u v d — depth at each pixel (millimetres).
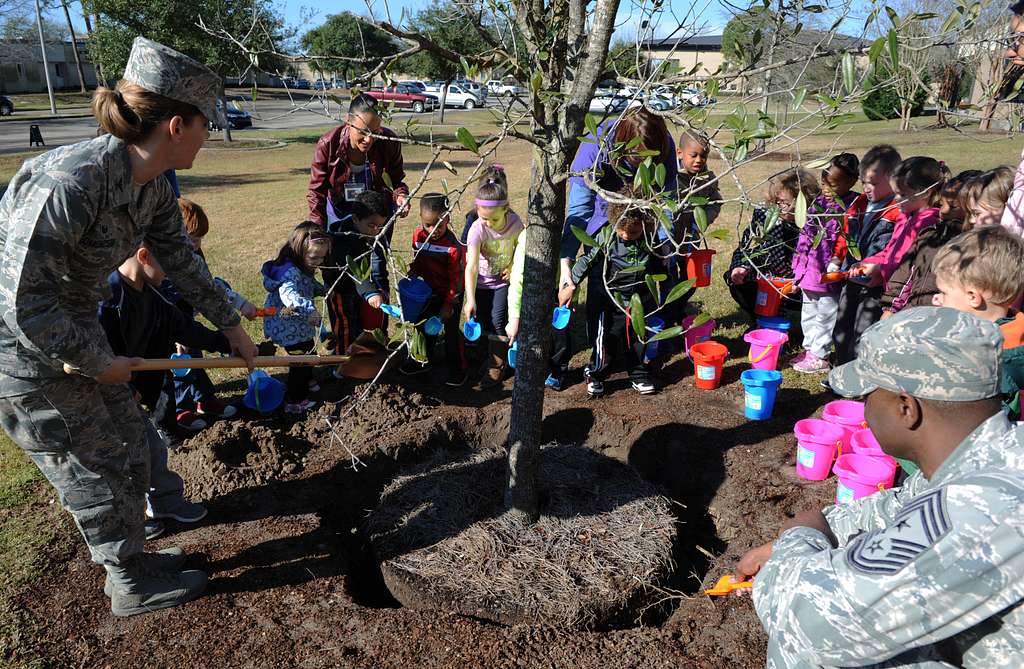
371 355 3367
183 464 3975
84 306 2596
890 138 18531
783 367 5367
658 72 2334
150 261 3650
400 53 2510
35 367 2475
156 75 2301
